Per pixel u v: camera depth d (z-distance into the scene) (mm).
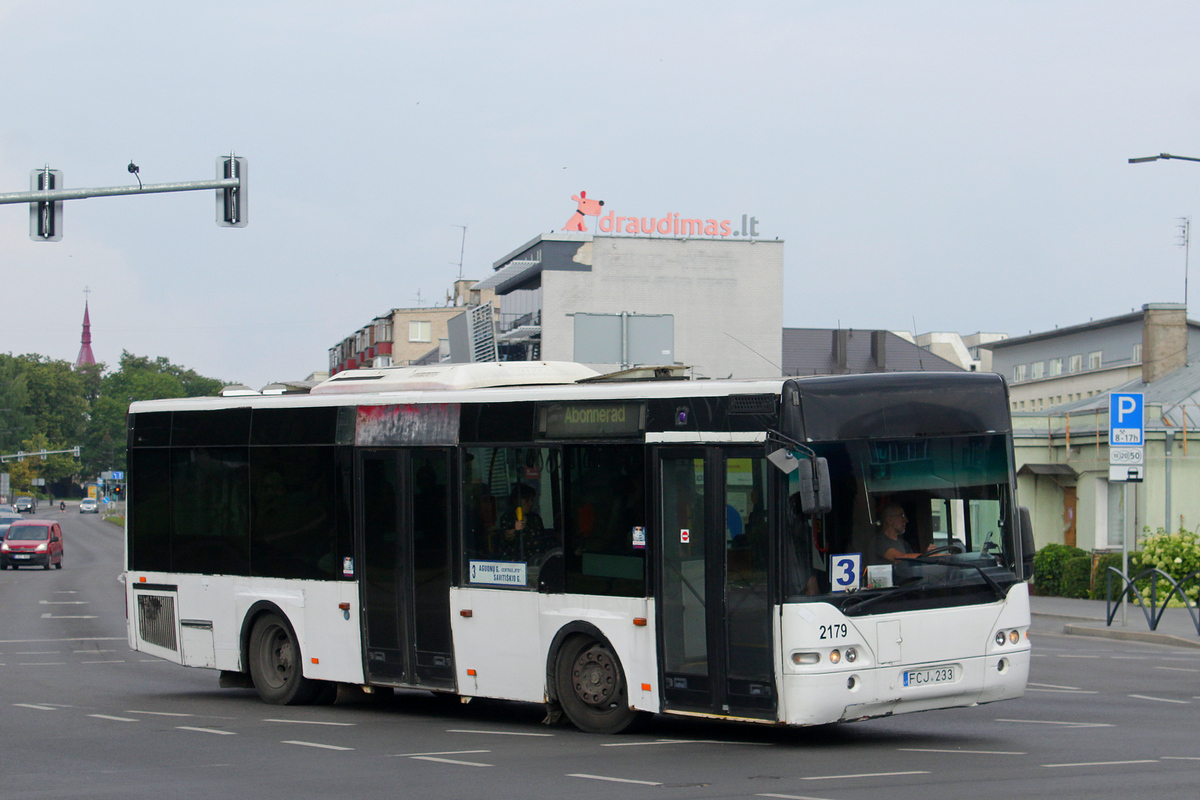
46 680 19172
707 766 11055
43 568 57438
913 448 12109
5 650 23875
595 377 14578
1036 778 10211
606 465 13016
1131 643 24266
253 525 16281
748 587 11844
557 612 13281
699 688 12172
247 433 16438
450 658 14156
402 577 14625
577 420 13281
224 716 15039
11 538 55656
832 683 11461
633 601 12688
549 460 13469
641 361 38719
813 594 11539
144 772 11086
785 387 11773
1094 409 38656
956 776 10359
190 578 16969
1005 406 12625
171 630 17172
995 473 12469
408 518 14625
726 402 12148
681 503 12438
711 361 64250
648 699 12555
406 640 14570
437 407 14484
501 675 13734
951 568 12117
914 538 12031
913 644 11805
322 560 15469
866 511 11805
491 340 55500
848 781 10180
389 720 14609
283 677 16047
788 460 11484
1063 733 12945
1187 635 24156
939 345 101688
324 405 15617
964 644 12062
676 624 12383
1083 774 10391
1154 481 36250
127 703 16375
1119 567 33344
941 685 11938
